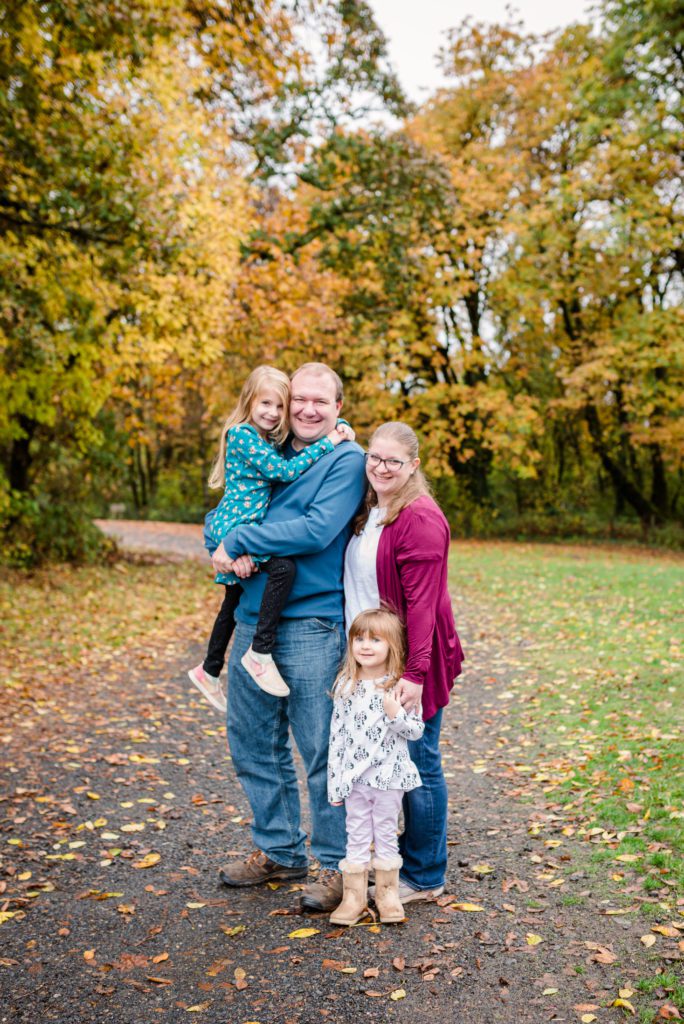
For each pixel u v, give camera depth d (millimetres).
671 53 19500
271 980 2752
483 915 3166
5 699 6680
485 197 20875
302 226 16031
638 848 3668
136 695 7195
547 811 4316
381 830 3102
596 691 6688
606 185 20188
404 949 2920
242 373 20156
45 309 10516
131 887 3549
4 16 7852
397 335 20453
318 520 3080
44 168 8211
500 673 7812
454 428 21953
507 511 28406
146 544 21609
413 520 3045
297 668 3227
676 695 6273
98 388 13133
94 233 9391
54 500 15125
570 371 21281
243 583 3293
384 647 3029
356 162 15125
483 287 22359
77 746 5637
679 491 26344
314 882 3410
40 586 12305
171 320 11945
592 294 21531
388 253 16438
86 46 8352
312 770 3273
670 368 20250
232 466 3273
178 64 11570
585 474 27484
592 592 11969
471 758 5441
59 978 2803
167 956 2932
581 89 20406
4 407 12031
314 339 19609
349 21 14094
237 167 14805
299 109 14930
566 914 3141
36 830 4184
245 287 14555
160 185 10086
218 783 5031
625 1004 2486
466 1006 2553
